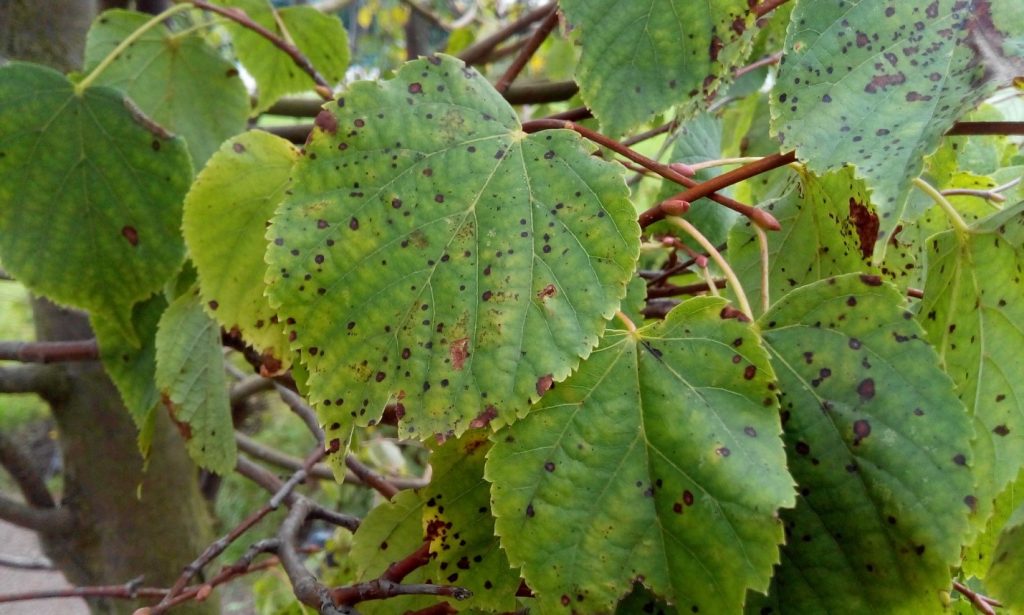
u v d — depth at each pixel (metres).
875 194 0.16
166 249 0.30
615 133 0.20
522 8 0.82
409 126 0.18
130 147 0.29
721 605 0.16
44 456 1.25
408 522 0.24
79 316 0.45
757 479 0.16
